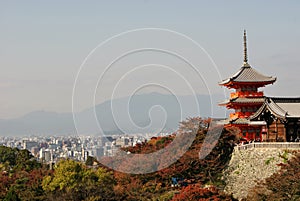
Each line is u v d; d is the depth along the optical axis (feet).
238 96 338.54
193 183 254.47
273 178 200.23
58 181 248.32
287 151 232.73
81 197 236.22
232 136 285.23
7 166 371.76
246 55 358.64
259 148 248.52
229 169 258.78
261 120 283.38
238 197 236.63
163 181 260.83
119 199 233.35
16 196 243.40
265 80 339.36
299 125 272.92
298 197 185.98
